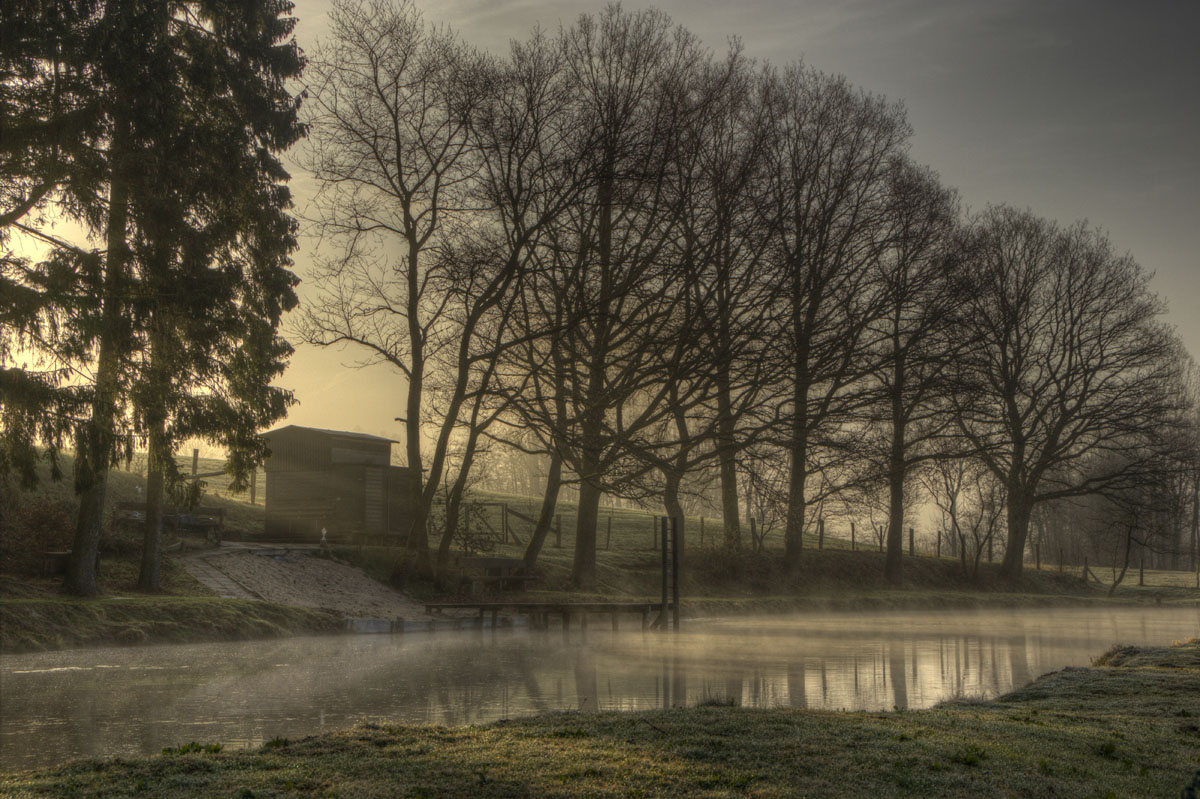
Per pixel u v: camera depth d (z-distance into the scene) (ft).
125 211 81.87
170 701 45.44
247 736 36.37
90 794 22.48
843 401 133.28
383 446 134.41
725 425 125.90
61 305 74.90
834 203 137.49
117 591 82.33
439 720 40.55
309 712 42.47
